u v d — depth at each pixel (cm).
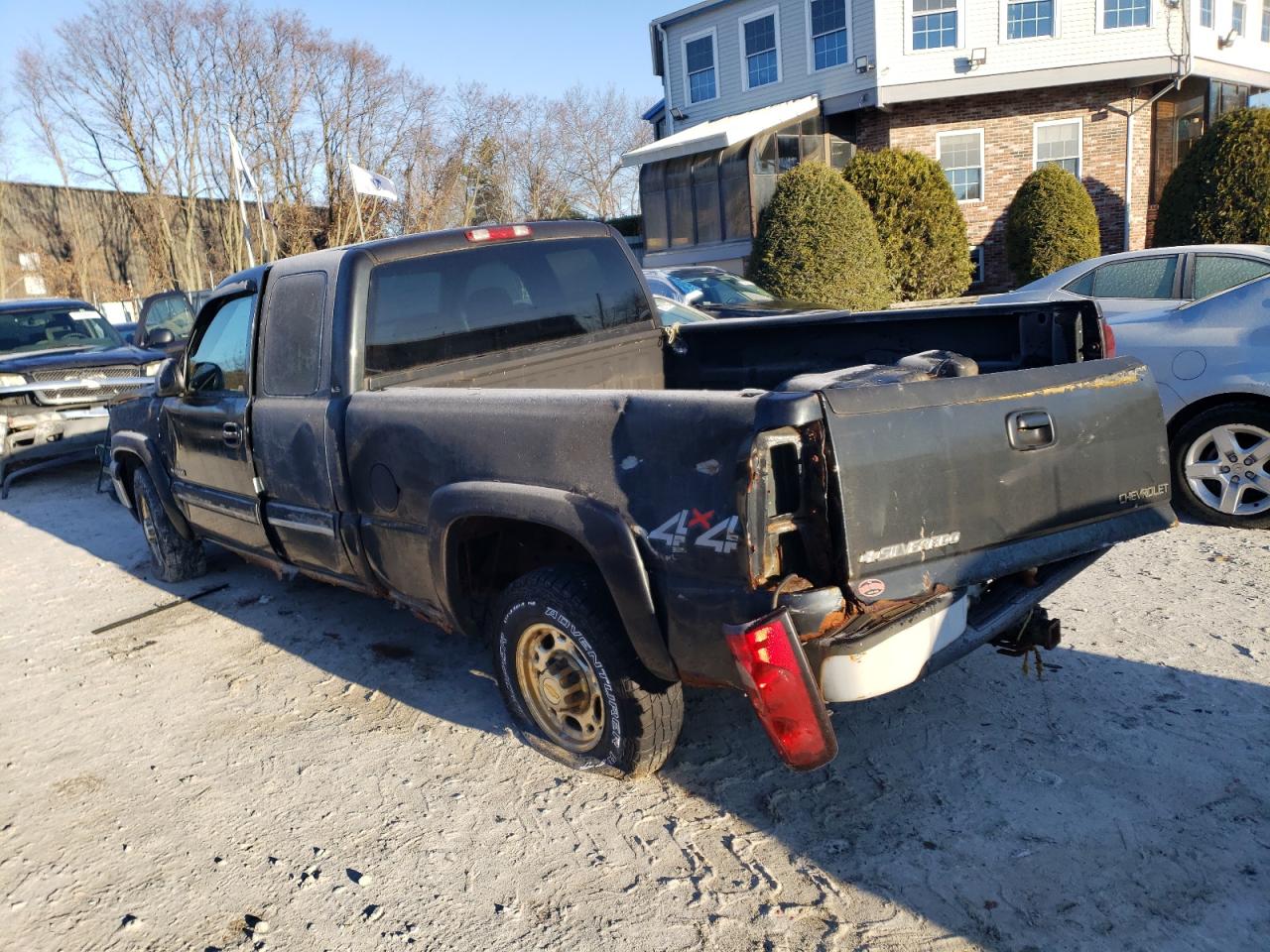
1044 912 262
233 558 661
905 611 271
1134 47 2119
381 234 4234
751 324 470
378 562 398
